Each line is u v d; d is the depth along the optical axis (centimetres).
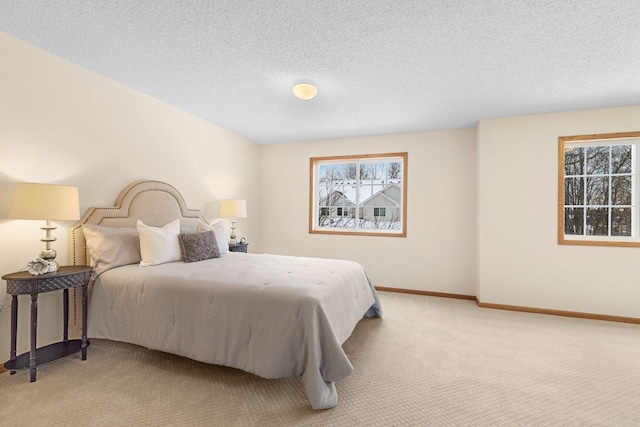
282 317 195
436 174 446
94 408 179
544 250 371
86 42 234
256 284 218
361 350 261
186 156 388
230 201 428
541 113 371
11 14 201
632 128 341
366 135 482
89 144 280
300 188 523
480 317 350
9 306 227
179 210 368
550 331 308
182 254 304
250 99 342
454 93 316
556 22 199
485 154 394
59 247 261
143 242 280
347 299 249
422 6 186
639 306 337
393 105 351
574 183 371
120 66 271
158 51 245
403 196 463
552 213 368
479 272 396
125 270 256
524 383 211
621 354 256
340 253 497
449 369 229
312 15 196
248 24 207
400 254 463
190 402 186
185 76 288
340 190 516
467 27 206
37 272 212
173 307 223
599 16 192
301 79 288
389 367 232
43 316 247
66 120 262
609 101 333
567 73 270
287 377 198
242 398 191
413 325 322
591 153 365
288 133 476
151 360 238
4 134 225
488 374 222
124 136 311
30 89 238
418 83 294
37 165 244
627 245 341
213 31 216
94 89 283
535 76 276
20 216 212
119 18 204
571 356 252
